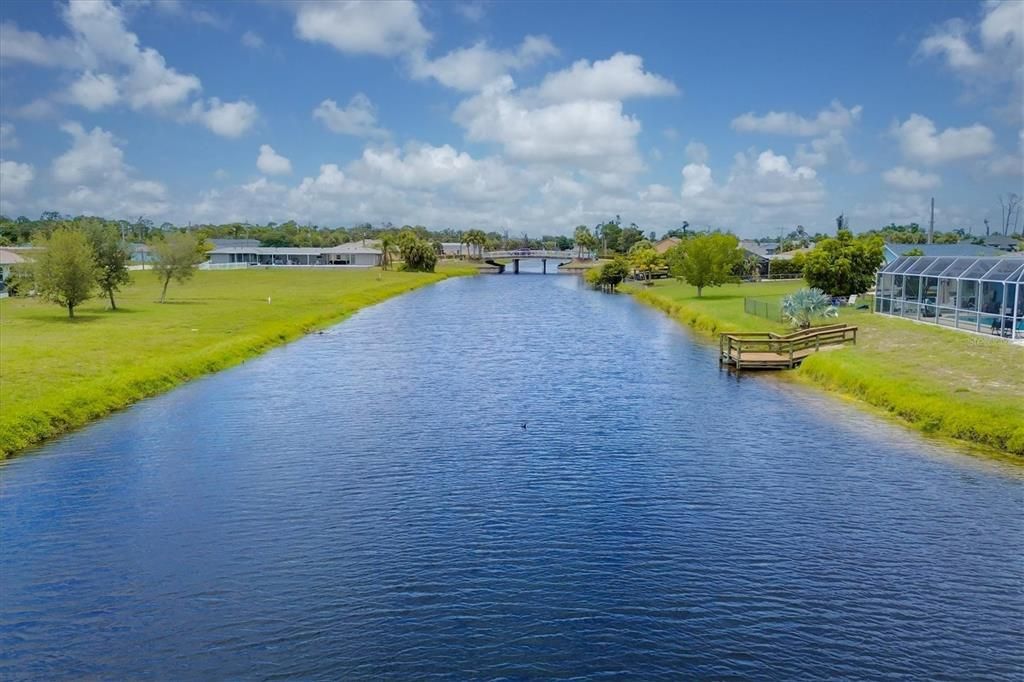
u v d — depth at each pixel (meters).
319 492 25.19
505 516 23.06
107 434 32.28
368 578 19.05
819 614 17.23
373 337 65.25
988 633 16.44
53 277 66.62
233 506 23.94
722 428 33.06
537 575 19.19
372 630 16.66
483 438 31.69
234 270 180.00
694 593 18.23
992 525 22.06
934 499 24.12
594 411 36.47
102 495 24.92
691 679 14.91
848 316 61.44
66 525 22.47
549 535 21.62
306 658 15.64
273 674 15.11
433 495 24.91
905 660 15.48
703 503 24.06
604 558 20.11
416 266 192.88
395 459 28.78
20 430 30.52
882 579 18.88
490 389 41.91
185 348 51.53
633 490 25.31
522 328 72.00
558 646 16.05
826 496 24.53
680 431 32.66
